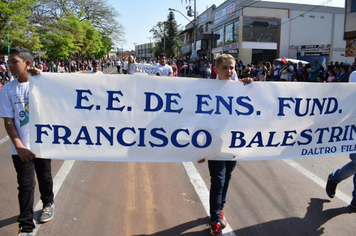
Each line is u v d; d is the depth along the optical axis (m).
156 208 3.22
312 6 30.84
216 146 2.83
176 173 4.30
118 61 36.25
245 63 29.88
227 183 2.91
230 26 32.09
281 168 4.55
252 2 29.23
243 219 3.03
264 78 16.17
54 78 2.61
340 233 2.79
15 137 2.44
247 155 2.91
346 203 3.39
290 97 2.92
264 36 30.00
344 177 3.22
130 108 2.71
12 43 15.57
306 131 3.01
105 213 3.10
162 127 2.75
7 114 2.47
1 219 2.93
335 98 3.02
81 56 42.44
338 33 32.31
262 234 2.76
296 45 31.14
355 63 13.82
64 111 2.64
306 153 3.05
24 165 2.51
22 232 2.46
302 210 3.22
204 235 2.71
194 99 2.77
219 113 2.81
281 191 3.71
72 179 4.00
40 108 2.60
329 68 13.12
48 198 2.93
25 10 15.08
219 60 2.87
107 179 4.03
